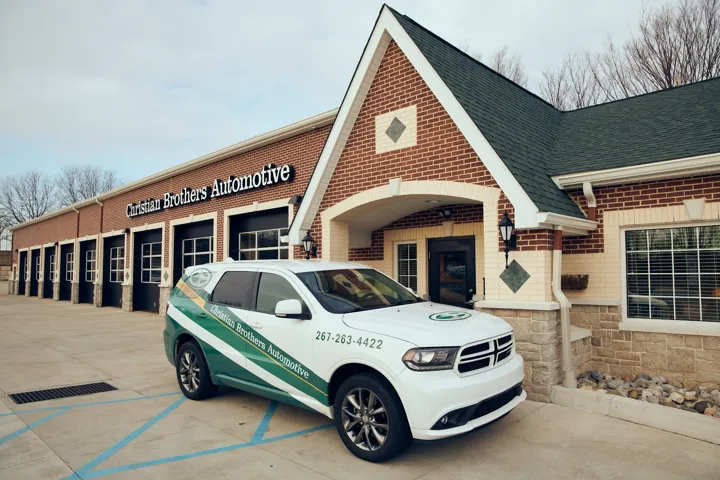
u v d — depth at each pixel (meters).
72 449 4.97
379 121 8.54
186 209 16.78
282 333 5.39
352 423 4.70
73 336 12.99
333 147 8.99
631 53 20.42
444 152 7.55
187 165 16.36
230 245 14.64
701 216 6.50
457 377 4.35
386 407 4.40
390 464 4.49
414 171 7.94
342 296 5.52
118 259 22.17
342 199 9.08
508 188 6.54
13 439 5.27
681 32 18.69
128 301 20.23
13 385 7.63
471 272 9.27
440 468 4.39
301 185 12.24
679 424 5.17
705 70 18.12
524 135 8.23
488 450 4.77
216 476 4.30
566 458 4.57
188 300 6.85
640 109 9.23
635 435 5.11
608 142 8.08
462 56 9.95
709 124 7.12
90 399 6.82
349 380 4.69
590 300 7.39
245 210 13.96
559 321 6.68
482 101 8.12
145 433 5.41
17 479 4.29
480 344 4.61
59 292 27.92
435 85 7.48
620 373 7.14
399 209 9.49
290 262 6.38
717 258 6.58
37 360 9.66
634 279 7.24
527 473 4.27
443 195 7.52
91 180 65.00
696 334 6.56
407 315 5.12
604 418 5.64
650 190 6.95
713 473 4.24
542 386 6.30
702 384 6.51
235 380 5.98
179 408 6.34
